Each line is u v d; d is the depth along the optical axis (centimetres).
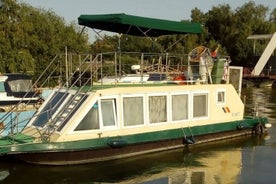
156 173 1139
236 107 1542
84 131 1140
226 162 1258
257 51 5803
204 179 1103
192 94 1389
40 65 3173
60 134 1113
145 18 1295
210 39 6444
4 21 3070
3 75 2030
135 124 1247
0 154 1049
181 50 4797
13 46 3100
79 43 3606
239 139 1553
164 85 1340
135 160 1225
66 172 1113
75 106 1171
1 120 1384
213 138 1468
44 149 1074
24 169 1119
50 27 3384
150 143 1269
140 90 1258
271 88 4266
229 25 6431
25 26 3186
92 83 1264
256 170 1192
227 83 1558
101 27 1419
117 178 1089
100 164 1172
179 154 1317
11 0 3130
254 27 6391
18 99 1864
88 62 1391
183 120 1365
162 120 1312
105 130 1177
